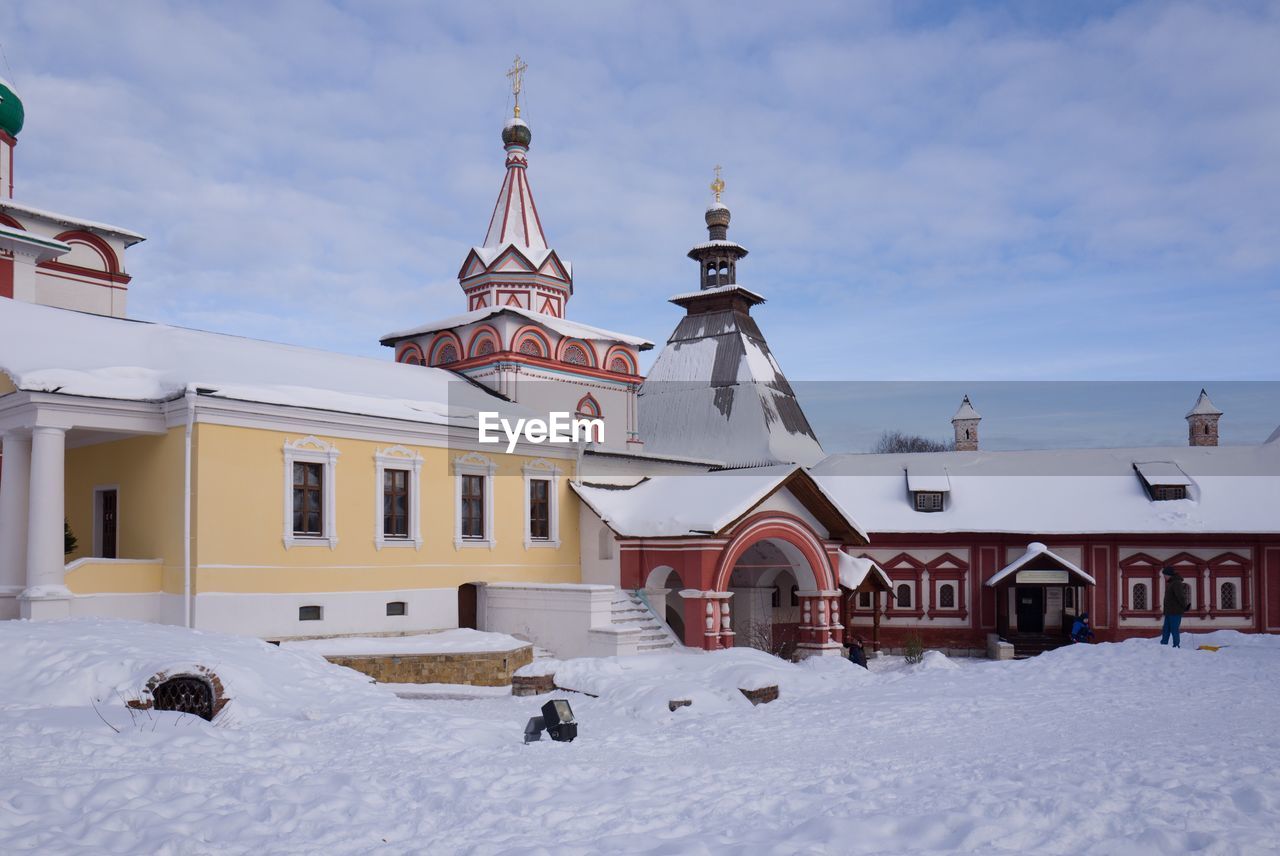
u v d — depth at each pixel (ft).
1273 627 116.98
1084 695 58.34
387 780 32.07
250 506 69.51
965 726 48.88
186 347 79.66
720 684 62.08
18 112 97.35
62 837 25.03
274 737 40.04
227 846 25.14
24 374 64.39
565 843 25.00
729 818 27.76
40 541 63.36
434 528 81.56
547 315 120.16
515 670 71.97
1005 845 24.73
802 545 92.22
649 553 88.99
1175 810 27.48
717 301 184.24
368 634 75.72
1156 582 119.03
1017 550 120.67
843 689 65.36
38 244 91.81
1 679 45.11
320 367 88.07
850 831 25.45
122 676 45.06
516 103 127.24
